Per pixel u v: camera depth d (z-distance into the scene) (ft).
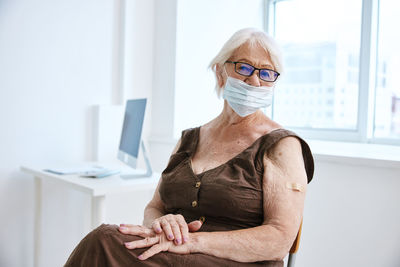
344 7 8.62
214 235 3.75
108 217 9.36
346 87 8.58
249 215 4.06
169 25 9.74
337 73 8.75
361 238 6.40
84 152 9.18
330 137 8.73
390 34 7.85
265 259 3.78
